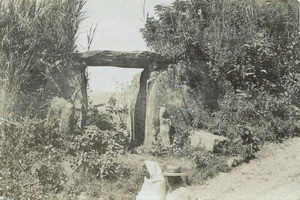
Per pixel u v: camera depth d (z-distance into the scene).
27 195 6.10
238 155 8.41
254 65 9.95
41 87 8.72
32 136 7.65
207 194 7.05
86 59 9.18
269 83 9.91
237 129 8.82
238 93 9.79
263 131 8.85
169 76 9.69
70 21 9.05
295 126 9.12
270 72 10.07
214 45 10.03
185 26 10.09
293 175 7.29
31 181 6.55
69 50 9.05
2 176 6.43
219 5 10.54
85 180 7.18
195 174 7.79
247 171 7.87
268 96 9.61
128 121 9.95
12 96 8.02
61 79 8.88
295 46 10.32
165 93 9.56
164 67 9.80
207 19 10.52
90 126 8.20
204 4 10.42
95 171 7.45
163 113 9.23
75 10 9.14
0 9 8.56
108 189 7.02
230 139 8.76
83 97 9.00
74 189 6.85
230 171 8.02
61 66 8.91
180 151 8.63
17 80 8.17
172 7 10.25
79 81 9.00
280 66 10.11
